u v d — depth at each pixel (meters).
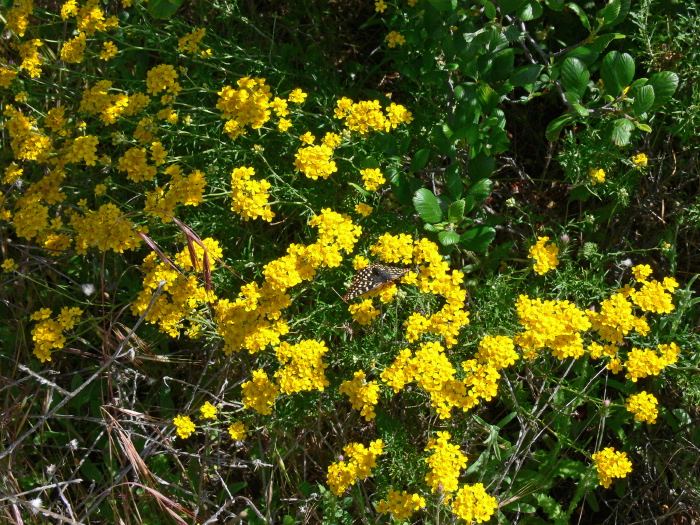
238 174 0.45
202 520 0.49
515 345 0.46
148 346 0.51
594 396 0.49
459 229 0.51
